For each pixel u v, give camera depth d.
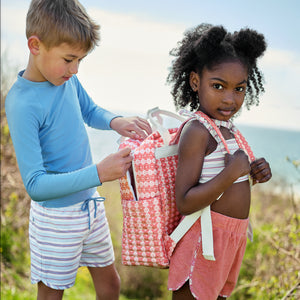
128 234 2.01
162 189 1.98
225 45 1.85
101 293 2.38
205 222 1.85
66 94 2.09
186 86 2.10
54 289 2.16
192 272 1.88
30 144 1.91
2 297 3.60
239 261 2.00
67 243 2.11
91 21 1.95
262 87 2.16
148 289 6.26
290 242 3.56
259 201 5.36
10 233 4.65
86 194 2.17
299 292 3.07
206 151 1.87
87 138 2.22
